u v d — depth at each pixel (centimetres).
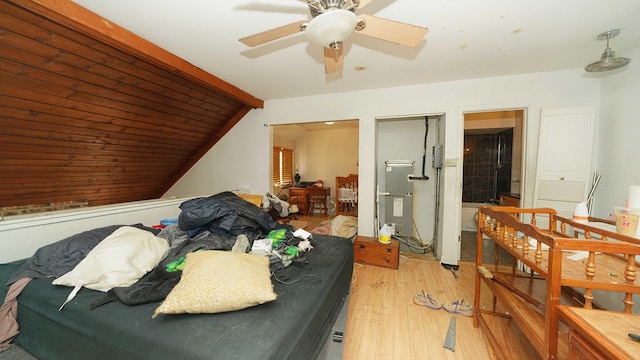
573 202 243
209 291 105
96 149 286
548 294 106
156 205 276
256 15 165
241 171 399
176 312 103
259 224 215
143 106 273
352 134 624
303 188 604
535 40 197
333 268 166
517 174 382
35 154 244
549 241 106
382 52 217
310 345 112
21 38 163
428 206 369
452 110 290
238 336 95
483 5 155
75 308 119
